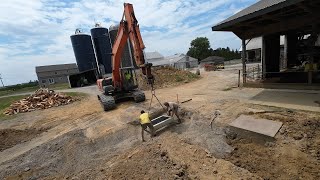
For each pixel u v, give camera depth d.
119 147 8.22
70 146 8.90
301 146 6.29
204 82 24.17
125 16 11.70
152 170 6.10
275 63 19.53
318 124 7.21
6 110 19.27
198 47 104.62
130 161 6.79
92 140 9.23
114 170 6.38
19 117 16.38
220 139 7.59
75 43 42.81
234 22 12.62
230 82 20.64
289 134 6.96
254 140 7.18
